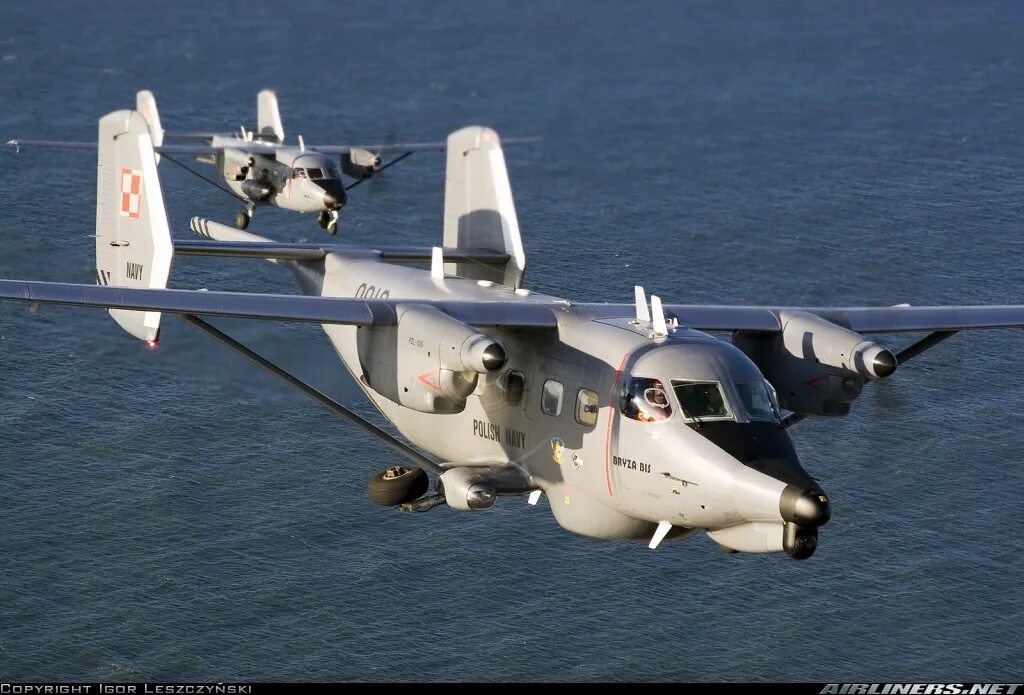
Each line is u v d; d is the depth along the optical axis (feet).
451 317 354.74
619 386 344.28
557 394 360.07
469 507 365.40
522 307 370.12
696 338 353.51
